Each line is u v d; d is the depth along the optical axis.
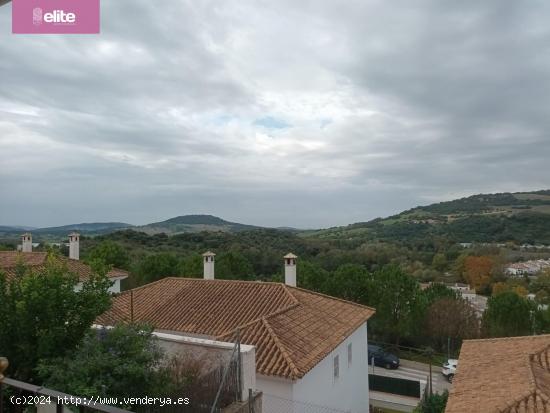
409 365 30.17
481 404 9.99
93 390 5.99
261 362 11.09
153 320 14.96
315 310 15.48
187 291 17.31
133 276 31.78
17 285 6.93
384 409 21.67
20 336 6.66
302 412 11.16
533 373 10.89
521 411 9.20
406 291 31.91
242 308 15.36
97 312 7.18
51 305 6.65
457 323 31.17
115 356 6.70
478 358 13.58
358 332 16.80
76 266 21.11
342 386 14.61
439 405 17.28
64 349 6.84
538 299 42.88
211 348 8.45
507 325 29.23
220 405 7.69
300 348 12.05
